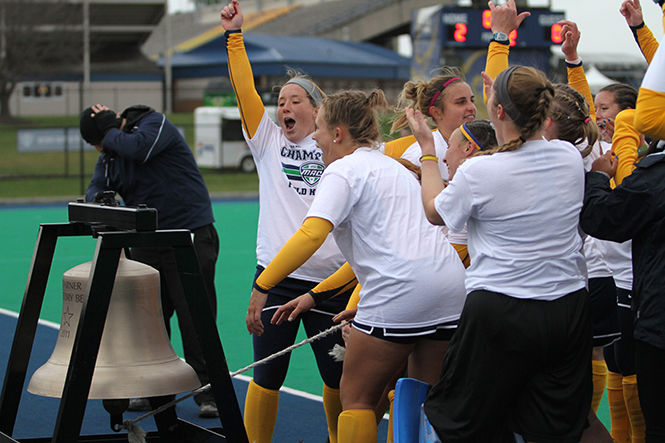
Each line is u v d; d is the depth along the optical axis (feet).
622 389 28.19
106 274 18.24
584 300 18.69
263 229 26.86
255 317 21.30
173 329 48.60
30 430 31.24
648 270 19.06
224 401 19.44
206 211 34.53
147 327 21.29
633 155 21.44
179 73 361.51
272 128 27.27
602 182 19.53
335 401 26.45
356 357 20.95
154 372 20.57
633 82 113.70
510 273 18.10
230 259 76.33
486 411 18.20
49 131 152.35
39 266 22.49
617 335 27.14
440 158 24.52
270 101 172.55
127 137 32.09
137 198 33.73
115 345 20.81
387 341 20.56
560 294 18.30
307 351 44.39
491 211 18.11
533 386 18.39
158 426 25.52
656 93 18.83
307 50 314.55
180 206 33.73
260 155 27.22
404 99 25.75
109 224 19.81
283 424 32.22
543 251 18.15
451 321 20.70
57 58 312.50
